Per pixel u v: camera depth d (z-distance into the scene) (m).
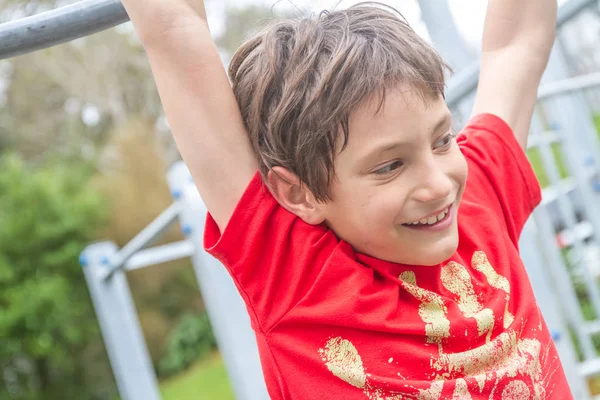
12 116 13.45
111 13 0.96
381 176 0.89
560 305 3.04
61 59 13.26
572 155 2.96
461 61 2.05
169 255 2.36
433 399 0.91
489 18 1.20
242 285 0.98
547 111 3.04
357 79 0.87
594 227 2.94
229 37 12.09
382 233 0.91
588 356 2.74
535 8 1.19
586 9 1.85
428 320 0.95
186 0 1.01
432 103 0.89
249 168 0.99
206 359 10.27
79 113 13.38
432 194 0.88
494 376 0.94
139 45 13.27
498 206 1.11
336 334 0.94
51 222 8.59
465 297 1.00
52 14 0.95
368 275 0.95
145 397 2.41
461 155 0.93
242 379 1.77
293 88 0.91
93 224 9.07
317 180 0.92
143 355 2.43
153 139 11.08
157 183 10.18
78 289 8.60
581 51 7.45
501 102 1.17
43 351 8.10
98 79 13.27
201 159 1.00
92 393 8.70
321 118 0.89
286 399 0.95
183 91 1.00
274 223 0.97
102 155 12.66
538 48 1.19
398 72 0.87
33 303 8.05
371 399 0.91
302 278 0.96
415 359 0.93
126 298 2.42
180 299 10.49
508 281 1.03
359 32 0.91
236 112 1.00
